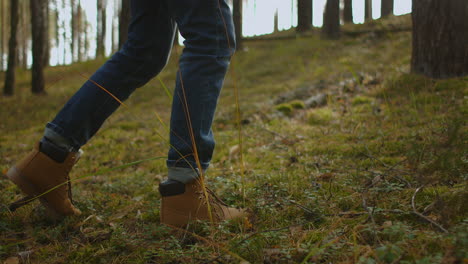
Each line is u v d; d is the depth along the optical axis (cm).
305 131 343
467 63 409
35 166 138
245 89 684
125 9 812
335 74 612
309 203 151
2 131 525
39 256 126
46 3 1562
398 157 214
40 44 938
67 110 138
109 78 142
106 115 144
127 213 170
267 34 1371
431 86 382
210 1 129
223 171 240
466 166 151
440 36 417
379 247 93
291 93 542
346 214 134
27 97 888
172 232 134
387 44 784
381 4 979
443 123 223
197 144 131
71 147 141
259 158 266
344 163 219
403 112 328
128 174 262
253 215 144
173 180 133
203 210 136
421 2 433
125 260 119
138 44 144
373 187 160
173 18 151
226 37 134
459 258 84
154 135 415
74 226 151
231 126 418
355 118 350
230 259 108
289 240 120
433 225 113
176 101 132
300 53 899
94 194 205
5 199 184
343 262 96
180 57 134
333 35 959
